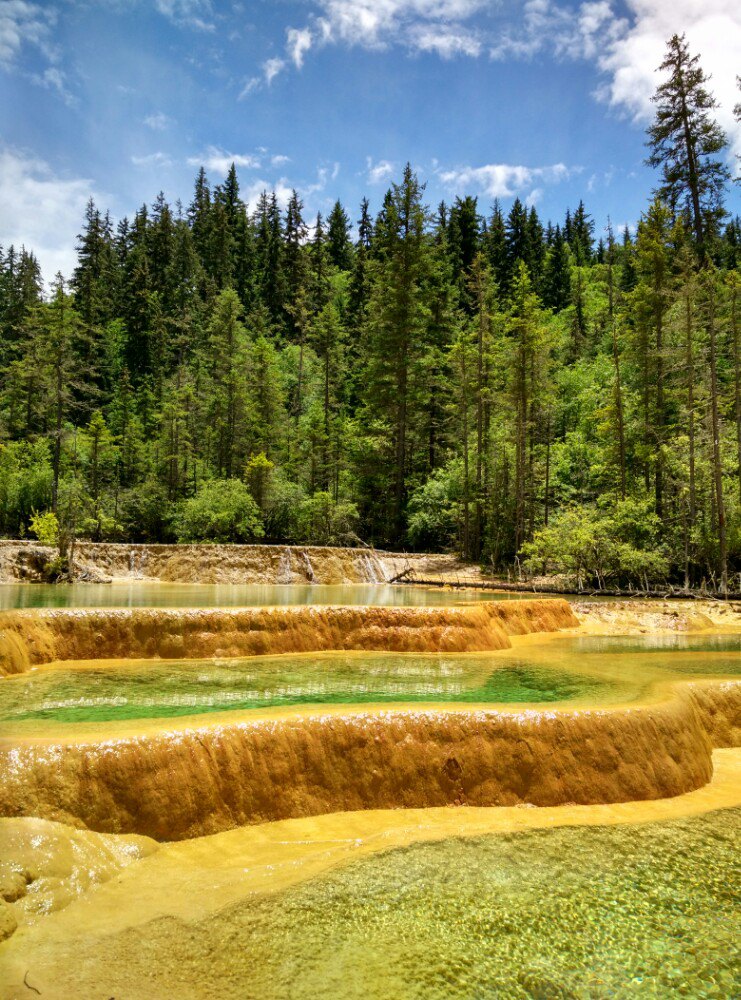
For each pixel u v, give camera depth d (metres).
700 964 4.12
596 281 70.00
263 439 43.44
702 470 27.14
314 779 6.55
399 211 40.41
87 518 34.19
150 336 58.09
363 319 56.59
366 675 10.39
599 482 34.31
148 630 11.81
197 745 6.21
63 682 9.62
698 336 29.52
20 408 45.84
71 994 3.70
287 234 83.00
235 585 24.88
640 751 7.35
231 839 5.82
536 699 8.61
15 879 4.69
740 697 9.41
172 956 4.08
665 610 18.95
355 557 29.05
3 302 66.31
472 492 33.50
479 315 37.94
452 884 5.03
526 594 22.66
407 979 3.91
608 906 4.76
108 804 5.64
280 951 4.16
